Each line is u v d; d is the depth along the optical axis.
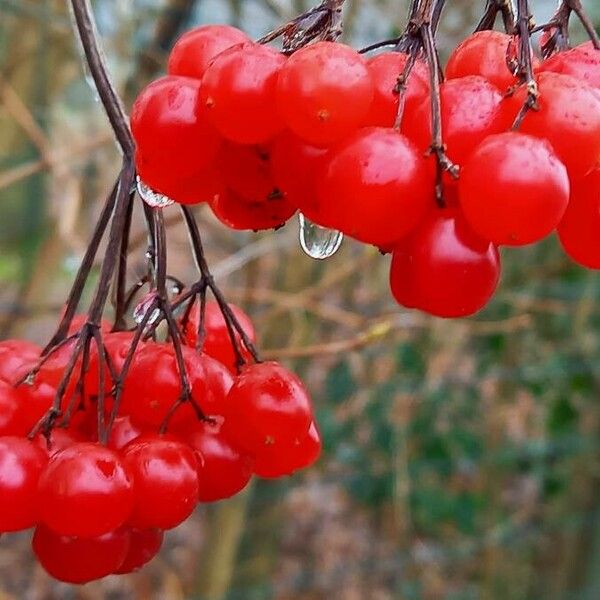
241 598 0.65
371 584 0.71
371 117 0.21
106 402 0.23
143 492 0.22
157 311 0.23
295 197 0.21
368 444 0.65
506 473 0.70
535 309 0.59
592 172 0.21
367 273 0.59
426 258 0.21
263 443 0.22
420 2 0.21
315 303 0.53
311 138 0.20
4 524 0.22
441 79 0.21
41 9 0.51
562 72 0.21
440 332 0.62
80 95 0.65
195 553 0.73
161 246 0.23
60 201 0.55
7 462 0.22
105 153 0.56
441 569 0.70
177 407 0.23
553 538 0.68
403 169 0.20
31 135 0.45
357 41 0.53
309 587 0.68
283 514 0.70
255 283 0.55
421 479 0.66
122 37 0.49
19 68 0.60
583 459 0.65
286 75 0.20
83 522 0.22
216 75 0.21
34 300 0.58
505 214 0.20
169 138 0.21
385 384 0.61
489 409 0.66
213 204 0.23
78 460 0.22
